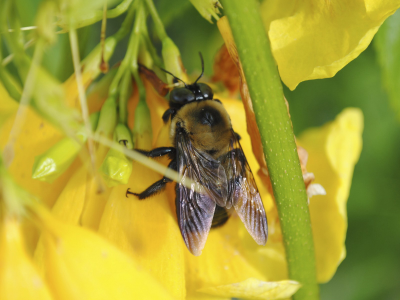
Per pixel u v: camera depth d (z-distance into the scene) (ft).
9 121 0.44
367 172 0.66
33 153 0.43
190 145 0.50
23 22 0.45
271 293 0.45
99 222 0.44
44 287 0.37
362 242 0.65
